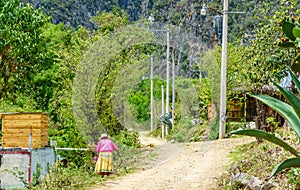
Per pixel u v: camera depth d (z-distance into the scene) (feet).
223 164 35.22
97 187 29.94
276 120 39.47
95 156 36.63
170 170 35.50
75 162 39.73
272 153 27.78
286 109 13.80
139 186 29.71
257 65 43.70
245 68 52.37
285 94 13.09
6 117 35.73
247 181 24.66
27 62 63.21
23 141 35.45
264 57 43.27
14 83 64.59
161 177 32.55
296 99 13.10
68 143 42.37
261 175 24.35
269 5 47.19
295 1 43.27
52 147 37.58
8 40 59.82
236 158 35.76
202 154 42.04
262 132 13.17
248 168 27.22
